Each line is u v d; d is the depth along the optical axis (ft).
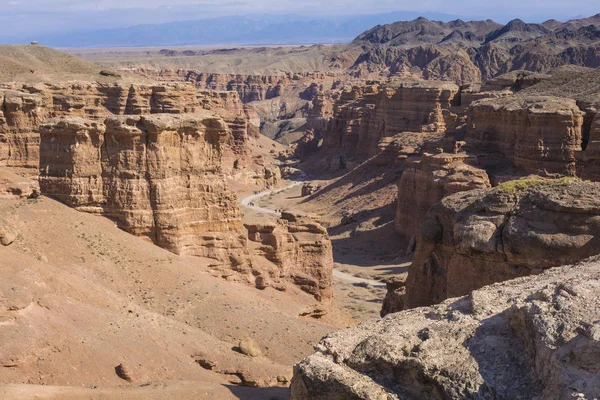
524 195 120.37
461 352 64.18
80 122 167.43
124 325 124.36
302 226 203.72
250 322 147.84
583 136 296.10
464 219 124.36
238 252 179.11
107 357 113.19
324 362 67.72
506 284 79.66
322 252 199.62
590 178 281.74
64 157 168.14
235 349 134.72
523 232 114.01
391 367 66.39
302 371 67.82
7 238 136.98
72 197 167.22
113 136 168.45
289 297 185.06
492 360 62.69
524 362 61.77
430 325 68.74
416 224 305.73
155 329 127.95
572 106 296.71
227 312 149.28
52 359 107.24
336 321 191.42
